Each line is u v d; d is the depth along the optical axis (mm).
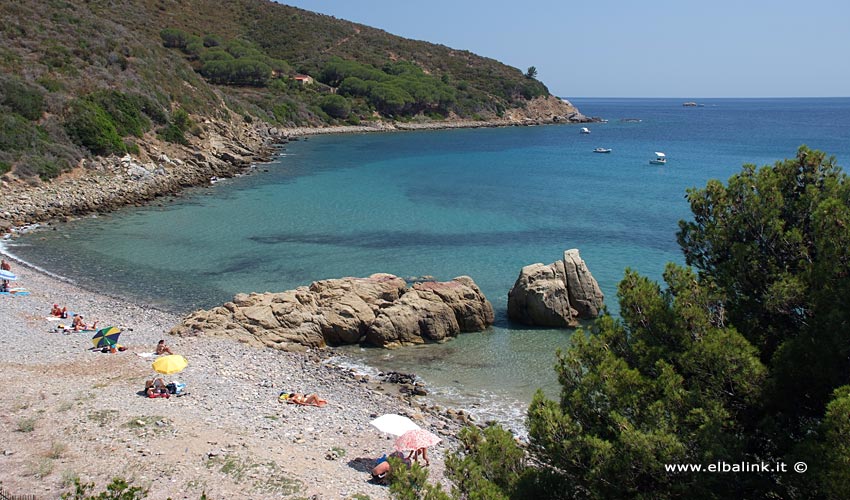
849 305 11531
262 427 20625
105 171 64250
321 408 22969
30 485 15680
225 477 16969
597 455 11992
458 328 33125
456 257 46250
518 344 31781
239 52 163375
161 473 16844
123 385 22906
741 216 14055
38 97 64375
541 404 13758
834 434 9984
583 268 35344
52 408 20250
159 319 32188
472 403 25375
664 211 64250
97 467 16828
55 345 26641
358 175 85250
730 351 12094
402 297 33531
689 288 13781
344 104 158875
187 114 86625
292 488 16703
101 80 75812
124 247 46406
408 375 27797
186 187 70938
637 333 13828
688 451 11500
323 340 31422
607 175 91188
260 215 58781
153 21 164125
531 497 12781
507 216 60938
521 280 34844
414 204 65938
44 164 58500
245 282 39562
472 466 13203
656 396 12633
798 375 11805
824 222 12250
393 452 19828
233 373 25484
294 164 93438
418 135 153875
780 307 12742
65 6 88250
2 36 72500
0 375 22625
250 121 112750
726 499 11133
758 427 12039
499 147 130750
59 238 47719
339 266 43281
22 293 33875
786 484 10922
